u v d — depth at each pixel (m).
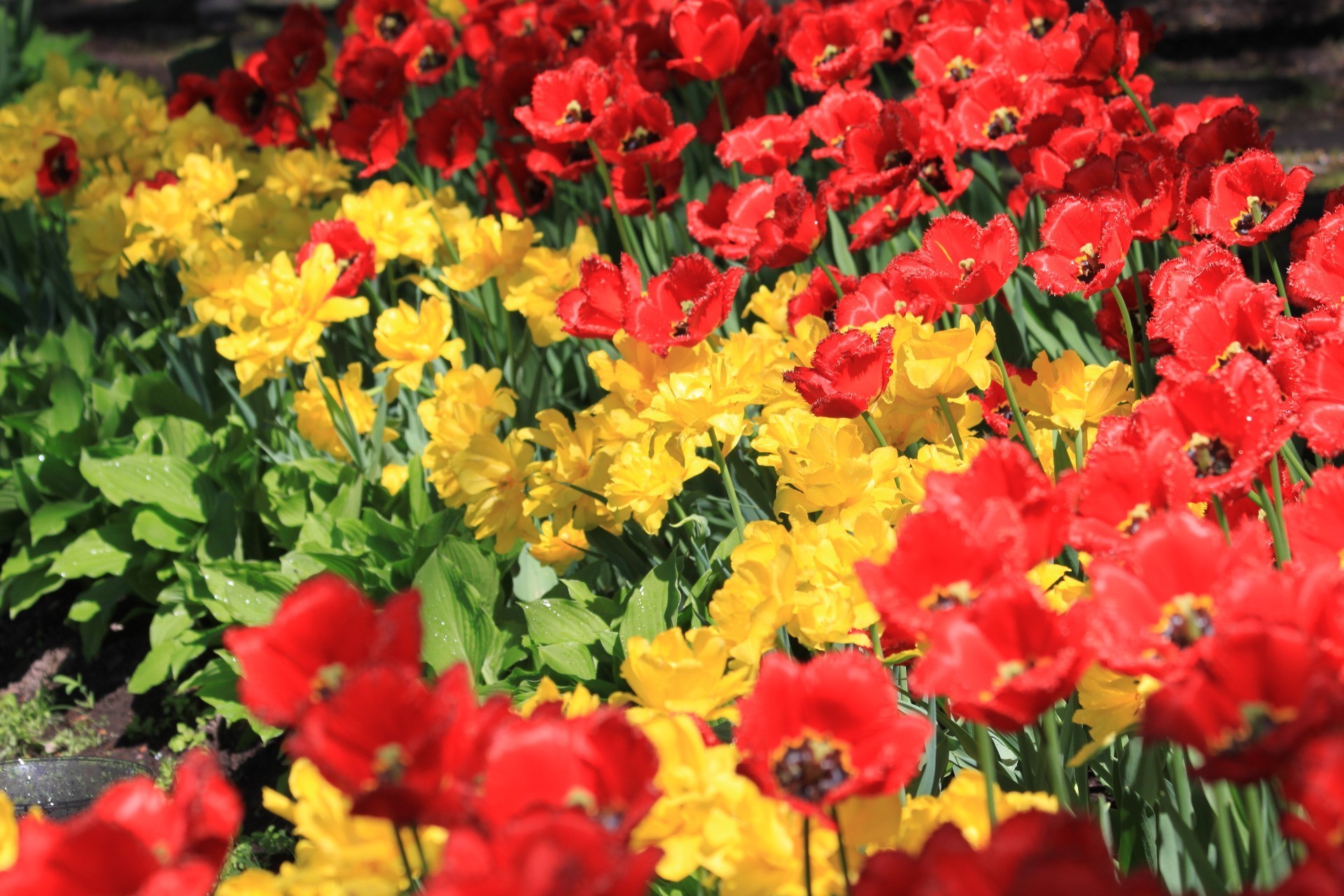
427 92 5.90
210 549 3.47
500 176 4.39
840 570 1.93
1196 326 1.77
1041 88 3.46
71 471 4.01
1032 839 1.11
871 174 3.15
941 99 3.64
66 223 5.19
